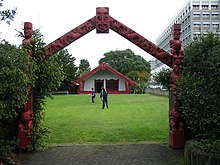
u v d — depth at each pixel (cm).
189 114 660
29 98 816
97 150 832
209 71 633
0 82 610
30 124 821
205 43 745
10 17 728
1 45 658
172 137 850
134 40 875
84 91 4781
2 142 696
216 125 620
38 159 737
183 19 5434
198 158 587
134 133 1072
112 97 3412
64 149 847
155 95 3797
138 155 773
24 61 684
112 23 877
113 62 6394
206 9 5131
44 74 827
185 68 810
